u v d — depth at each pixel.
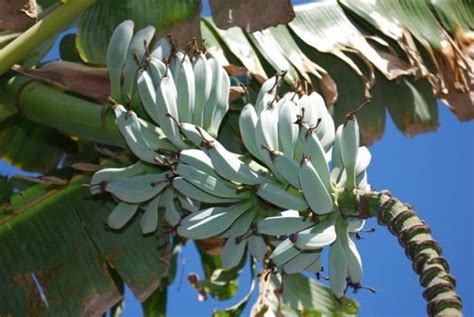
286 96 3.39
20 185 4.42
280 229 3.16
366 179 3.27
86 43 4.17
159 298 5.04
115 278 4.05
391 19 4.88
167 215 3.70
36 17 3.79
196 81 3.52
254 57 4.47
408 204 2.92
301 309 4.62
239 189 3.29
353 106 4.79
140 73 3.61
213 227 3.30
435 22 4.96
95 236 4.04
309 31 4.70
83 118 3.95
